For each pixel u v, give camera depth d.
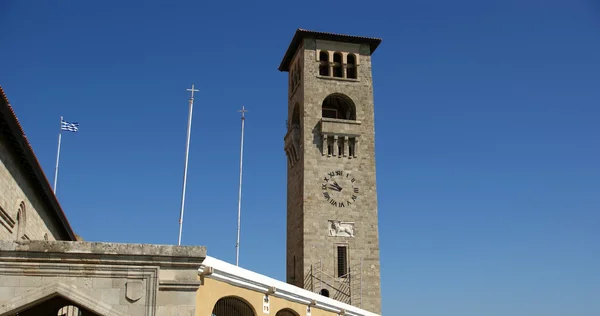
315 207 81.50
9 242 25.34
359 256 80.88
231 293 36.84
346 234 81.38
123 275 26.17
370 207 83.06
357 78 88.06
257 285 39.25
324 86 86.75
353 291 79.19
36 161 39.06
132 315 25.86
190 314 26.41
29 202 42.84
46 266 25.52
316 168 83.12
